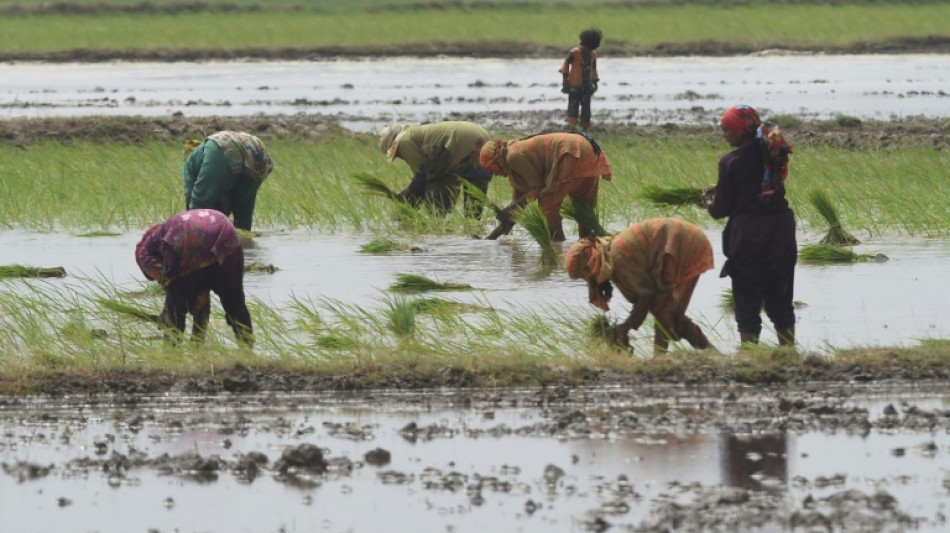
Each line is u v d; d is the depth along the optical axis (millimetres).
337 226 73688
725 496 29781
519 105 130875
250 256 64250
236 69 177375
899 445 33844
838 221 64938
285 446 34875
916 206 70562
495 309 49688
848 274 57156
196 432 36312
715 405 37531
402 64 181375
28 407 39125
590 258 42375
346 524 29359
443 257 63625
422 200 73750
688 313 49656
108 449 34969
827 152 91000
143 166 88625
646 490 30844
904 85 147625
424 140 72875
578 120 110875
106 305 46844
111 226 73812
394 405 38594
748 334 43219
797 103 131000
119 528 29484
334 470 32844
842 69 169000
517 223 65562
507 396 39094
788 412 36656
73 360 42406
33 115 124125
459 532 28688
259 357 42219
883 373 39969
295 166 89188
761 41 195125
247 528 29328
